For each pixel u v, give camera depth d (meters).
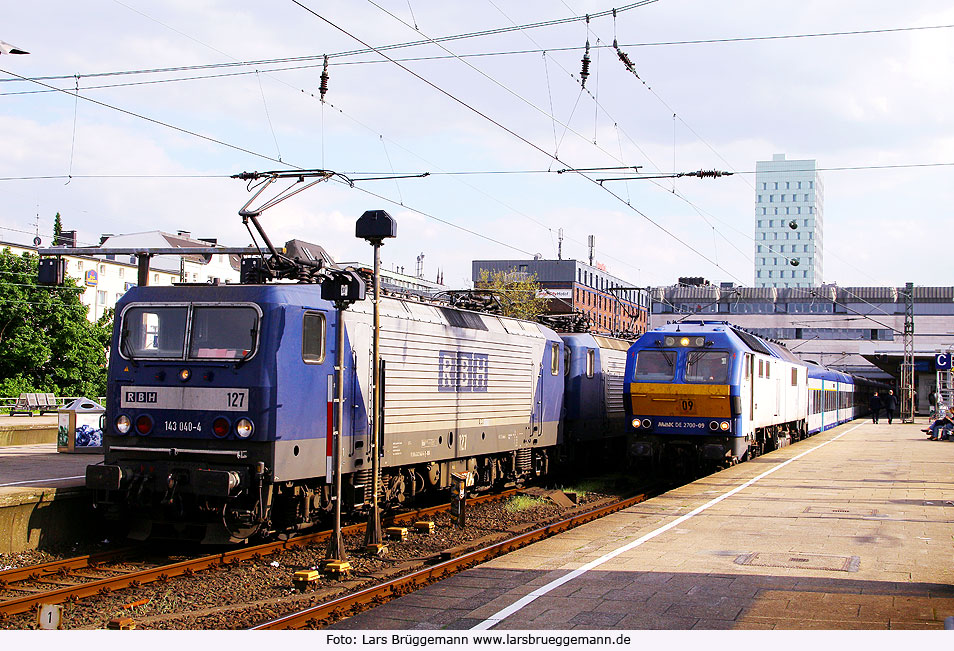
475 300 18.53
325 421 12.63
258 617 8.67
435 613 8.00
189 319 12.19
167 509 12.14
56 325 44.56
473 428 16.91
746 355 21.44
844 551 10.81
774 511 14.26
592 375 23.45
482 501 17.95
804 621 7.62
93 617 8.83
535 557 10.55
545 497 18.66
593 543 11.49
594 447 25.00
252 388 11.66
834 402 44.28
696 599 8.40
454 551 11.93
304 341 12.23
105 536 13.22
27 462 17.19
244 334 11.90
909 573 9.55
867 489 17.08
